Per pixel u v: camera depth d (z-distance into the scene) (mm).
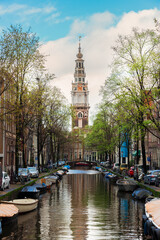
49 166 68000
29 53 32781
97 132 72125
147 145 65188
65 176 66875
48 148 97188
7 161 49500
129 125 43875
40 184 34594
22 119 37250
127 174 51031
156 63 29719
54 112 53812
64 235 16547
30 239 15781
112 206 25562
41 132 54812
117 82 34250
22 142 41438
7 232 17109
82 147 158500
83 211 23281
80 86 168125
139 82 31781
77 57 172125
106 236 16359
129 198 30359
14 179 35938
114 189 39094
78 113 164500
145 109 29938
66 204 26641
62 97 53156
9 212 17062
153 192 28188
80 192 35719
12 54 30078
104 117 64312
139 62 31828
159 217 14516
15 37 30969
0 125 44719
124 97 32750
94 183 48281
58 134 70938
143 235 16469
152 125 33250
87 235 16484
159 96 29766
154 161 59812
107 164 85062
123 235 16500
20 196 26453
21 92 33438
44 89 40312
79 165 131875
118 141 62594
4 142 46719
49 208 24547
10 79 30812
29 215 21578
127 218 20750
